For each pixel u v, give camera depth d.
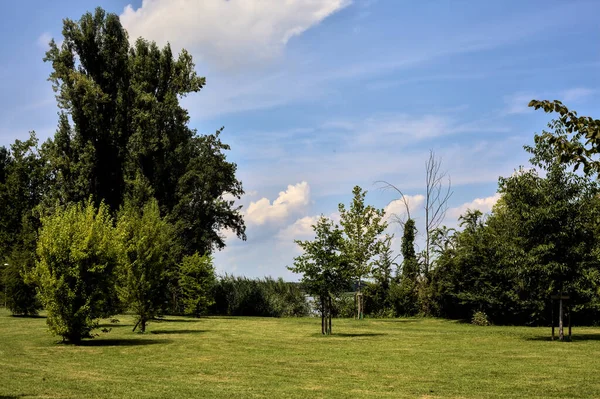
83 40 43.22
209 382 11.58
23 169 59.12
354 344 19.88
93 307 19.73
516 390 10.69
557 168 20.55
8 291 33.72
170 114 44.50
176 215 43.25
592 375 12.58
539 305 29.38
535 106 6.23
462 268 35.38
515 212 21.80
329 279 23.70
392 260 43.44
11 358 15.35
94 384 11.04
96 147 43.06
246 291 45.25
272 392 10.32
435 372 13.09
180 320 35.38
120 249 20.92
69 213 20.30
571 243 20.72
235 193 53.75
